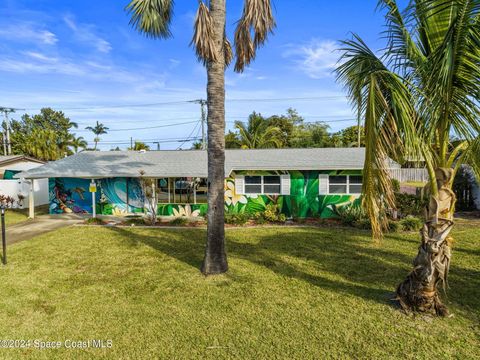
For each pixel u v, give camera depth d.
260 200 15.17
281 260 8.26
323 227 12.64
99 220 14.44
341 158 15.52
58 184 17.33
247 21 6.90
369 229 11.98
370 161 4.75
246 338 4.58
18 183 19.84
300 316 5.20
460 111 4.69
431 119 4.58
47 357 4.23
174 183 16.12
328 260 8.20
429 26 4.97
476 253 8.41
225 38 7.86
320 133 38.25
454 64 4.29
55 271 7.61
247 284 6.62
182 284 6.69
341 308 5.45
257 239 10.75
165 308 5.59
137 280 6.96
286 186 14.99
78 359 4.18
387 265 7.70
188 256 8.81
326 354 4.16
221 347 4.38
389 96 4.88
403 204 13.97
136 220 14.20
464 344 4.32
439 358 4.03
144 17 7.86
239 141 33.16
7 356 4.25
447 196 4.85
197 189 16.03
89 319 5.23
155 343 4.52
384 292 6.09
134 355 4.25
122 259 8.56
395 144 4.76
